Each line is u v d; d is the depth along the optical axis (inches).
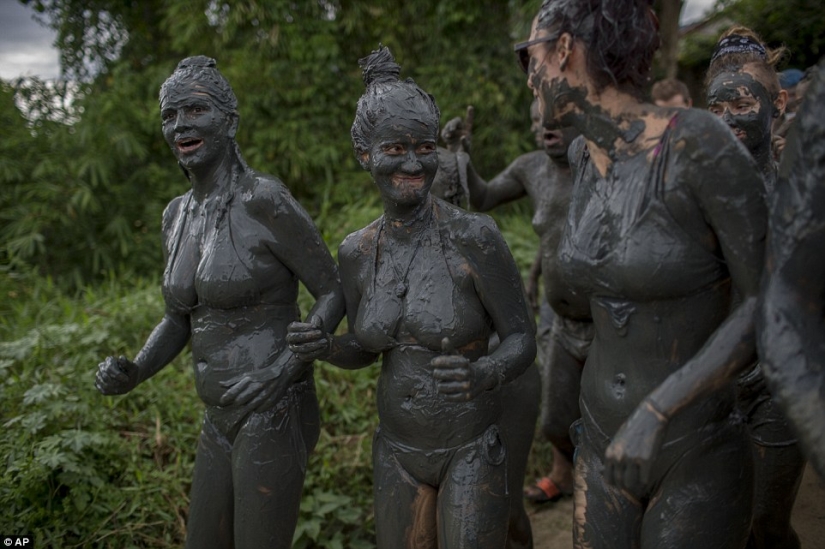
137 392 166.2
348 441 166.9
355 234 97.7
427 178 88.0
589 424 80.4
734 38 103.8
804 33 261.3
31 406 149.4
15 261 254.1
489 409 92.4
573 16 70.2
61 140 290.5
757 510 107.2
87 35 354.9
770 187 100.2
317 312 99.9
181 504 140.8
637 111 71.9
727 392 75.1
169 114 98.5
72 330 182.1
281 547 102.8
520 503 113.9
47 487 131.1
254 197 97.9
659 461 74.7
